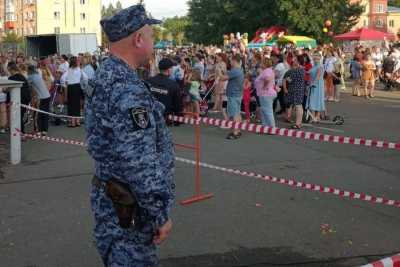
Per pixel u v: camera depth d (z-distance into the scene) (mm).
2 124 12516
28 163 8805
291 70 12711
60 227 5500
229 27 60500
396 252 4836
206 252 4809
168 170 2621
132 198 2422
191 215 5855
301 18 52375
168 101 8109
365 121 14109
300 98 12641
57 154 9547
